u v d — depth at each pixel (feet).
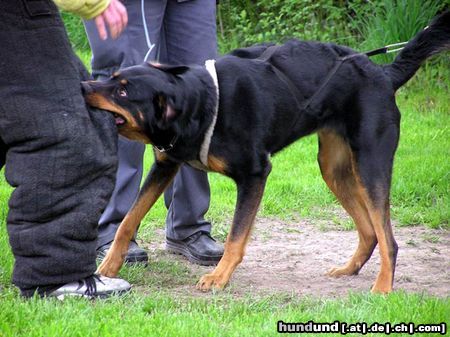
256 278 19.15
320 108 18.49
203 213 20.67
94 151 15.33
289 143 18.78
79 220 15.44
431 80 39.42
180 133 16.90
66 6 14.02
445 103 37.81
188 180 20.25
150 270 19.44
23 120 14.87
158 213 25.05
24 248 15.46
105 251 19.89
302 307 16.48
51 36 14.88
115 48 19.26
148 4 19.22
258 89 17.76
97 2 14.19
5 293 16.39
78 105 15.20
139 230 23.52
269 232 23.88
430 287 18.57
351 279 19.29
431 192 27.14
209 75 17.37
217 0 20.75
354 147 18.39
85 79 16.39
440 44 18.83
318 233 23.91
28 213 15.24
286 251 21.93
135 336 13.94
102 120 15.80
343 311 15.52
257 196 17.92
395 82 18.86
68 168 15.12
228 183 28.63
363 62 18.70
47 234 15.39
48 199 15.17
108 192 15.88
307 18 43.06
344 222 24.80
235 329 14.60
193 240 20.66
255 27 45.55
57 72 14.99
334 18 43.01
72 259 15.72
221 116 17.29
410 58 18.90
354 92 18.45
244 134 17.53
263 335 14.26
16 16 14.60
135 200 18.19
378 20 40.09
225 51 44.39
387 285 17.81
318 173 29.86
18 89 14.80
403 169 29.09
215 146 17.38
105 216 19.99
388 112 18.43
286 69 18.31
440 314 15.33
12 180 15.24
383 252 17.97
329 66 18.60
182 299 16.88
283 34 43.42
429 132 34.12
